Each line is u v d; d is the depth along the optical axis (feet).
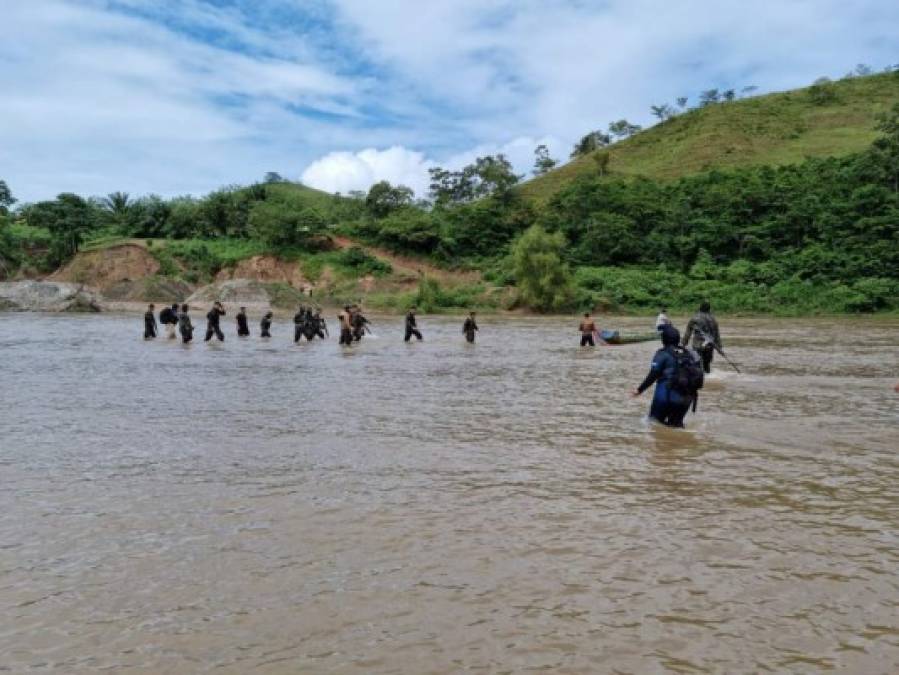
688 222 252.21
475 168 386.52
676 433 31.94
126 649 12.54
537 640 12.82
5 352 75.20
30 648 12.59
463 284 256.11
